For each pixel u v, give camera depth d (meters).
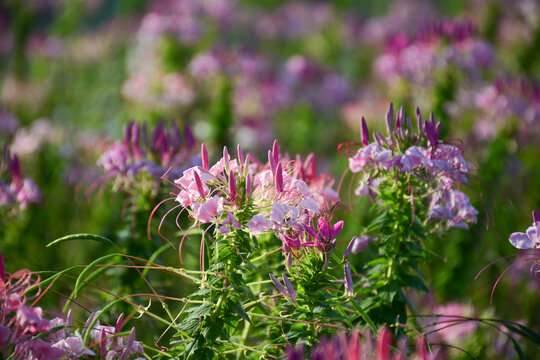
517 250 4.23
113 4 13.52
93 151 5.61
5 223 3.57
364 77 11.13
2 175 3.52
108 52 11.20
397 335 2.49
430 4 13.23
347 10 13.90
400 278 2.60
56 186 5.41
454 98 5.20
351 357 1.75
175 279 3.72
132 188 3.44
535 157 6.19
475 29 5.41
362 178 2.77
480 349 3.32
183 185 2.24
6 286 2.17
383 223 2.68
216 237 2.26
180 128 6.21
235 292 2.22
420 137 2.59
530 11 7.80
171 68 6.84
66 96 10.10
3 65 12.01
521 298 4.01
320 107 8.05
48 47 11.20
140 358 2.16
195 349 2.18
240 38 12.66
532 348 3.40
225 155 2.22
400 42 5.76
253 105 7.30
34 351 2.01
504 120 5.23
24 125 8.26
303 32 13.01
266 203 2.22
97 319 2.17
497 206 4.57
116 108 8.36
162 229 3.67
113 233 4.29
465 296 4.03
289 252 2.23
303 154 7.15
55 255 4.34
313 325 2.25
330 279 2.30
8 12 11.96
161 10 7.52
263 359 2.34
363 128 2.61
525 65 7.63
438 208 2.57
